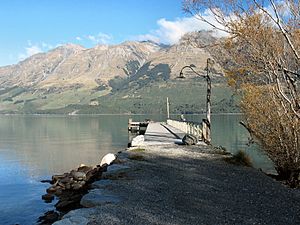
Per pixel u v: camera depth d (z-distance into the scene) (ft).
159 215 28.91
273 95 47.44
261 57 40.93
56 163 120.37
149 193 36.29
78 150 157.17
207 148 70.90
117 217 28.37
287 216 29.12
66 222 27.09
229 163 53.93
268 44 40.24
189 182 41.29
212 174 45.80
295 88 40.40
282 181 46.50
